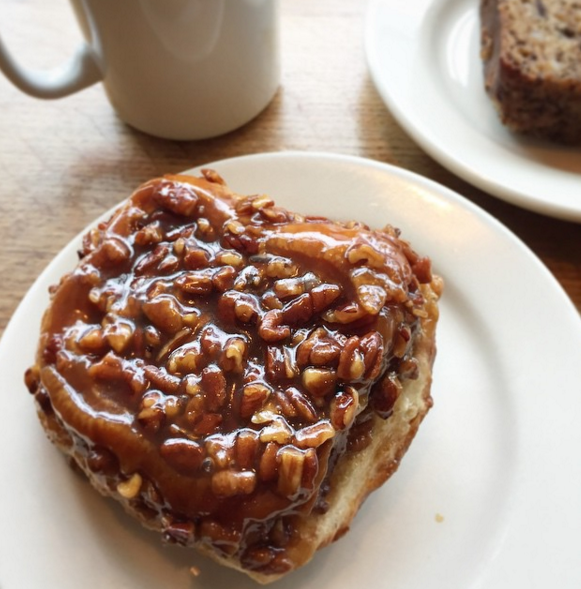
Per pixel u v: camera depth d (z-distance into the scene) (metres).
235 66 0.33
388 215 0.30
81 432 0.22
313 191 0.30
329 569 0.24
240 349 0.22
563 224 0.32
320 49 0.39
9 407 0.26
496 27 0.35
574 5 0.35
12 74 0.32
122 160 0.35
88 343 0.23
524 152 0.33
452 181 0.34
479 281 0.28
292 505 0.21
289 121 0.36
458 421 0.26
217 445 0.21
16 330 0.27
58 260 0.29
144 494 0.22
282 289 0.23
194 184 0.26
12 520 0.24
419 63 0.35
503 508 0.24
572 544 0.23
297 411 0.22
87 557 0.24
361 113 0.37
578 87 0.31
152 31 0.31
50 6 0.41
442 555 0.24
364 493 0.24
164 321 0.23
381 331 0.22
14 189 0.35
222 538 0.21
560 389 0.26
